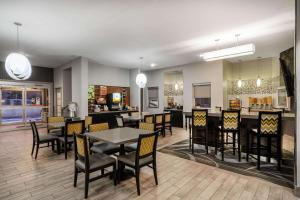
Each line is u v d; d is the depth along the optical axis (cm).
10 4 281
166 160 381
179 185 273
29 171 321
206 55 438
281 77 616
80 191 254
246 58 683
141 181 285
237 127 376
